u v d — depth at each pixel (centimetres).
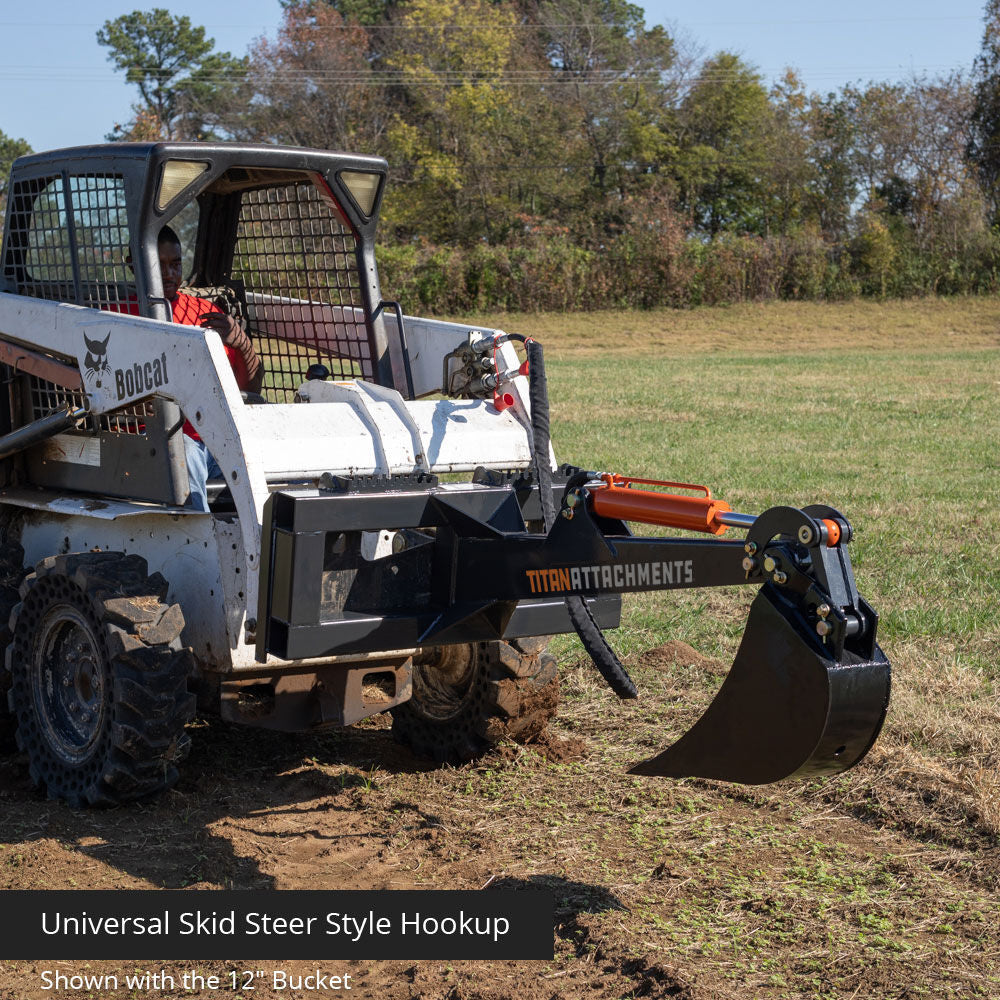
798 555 340
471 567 443
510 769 532
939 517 1087
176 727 460
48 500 527
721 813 485
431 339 552
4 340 562
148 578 473
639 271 4809
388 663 514
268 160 514
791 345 3972
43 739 502
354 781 523
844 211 6412
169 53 8944
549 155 6166
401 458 472
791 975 355
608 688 645
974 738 551
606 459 1467
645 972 353
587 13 7131
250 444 441
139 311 489
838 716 326
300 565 418
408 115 6644
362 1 8081
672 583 374
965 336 4103
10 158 8875
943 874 429
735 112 6512
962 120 6200
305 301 604
